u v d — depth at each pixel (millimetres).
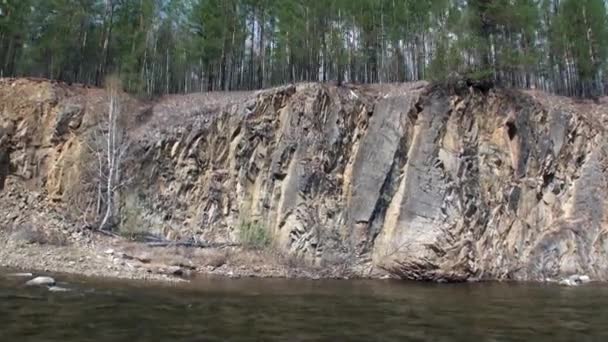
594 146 38000
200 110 39781
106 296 18266
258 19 48969
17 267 25141
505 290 25594
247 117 38438
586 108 40812
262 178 36656
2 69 44375
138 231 34844
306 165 35812
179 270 27938
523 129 37000
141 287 21188
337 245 33844
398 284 28219
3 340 11445
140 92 42094
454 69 37031
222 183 37125
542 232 34750
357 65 47062
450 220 32469
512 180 35594
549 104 39344
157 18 47594
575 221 35188
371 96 38469
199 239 35062
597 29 45219
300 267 32438
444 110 35594
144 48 44406
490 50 39531
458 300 21109
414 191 33875
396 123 36000
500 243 33594
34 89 39062
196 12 48094
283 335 13250
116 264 27156
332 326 14672
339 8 45500
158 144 37844
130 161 37219
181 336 12688
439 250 31500
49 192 36000
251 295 20672
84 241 30953
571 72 46844
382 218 34344
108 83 41219
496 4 38719
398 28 46312
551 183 36688
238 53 48750
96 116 38875
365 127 37438
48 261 26547
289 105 38219
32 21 44250
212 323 14469
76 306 15984
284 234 34438
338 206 35281
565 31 46219
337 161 36562
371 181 35188
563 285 29188
